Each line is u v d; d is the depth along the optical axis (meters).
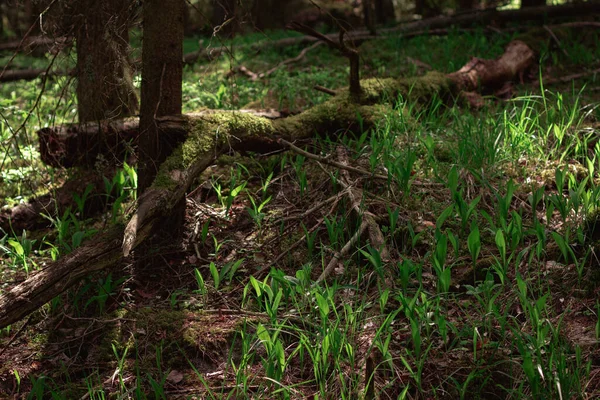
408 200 5.17
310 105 7.53
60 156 6.05
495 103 7.42
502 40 9.27
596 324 3.82
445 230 4.70
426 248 4.74
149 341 4.31
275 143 5.80
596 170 5.45
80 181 5.98
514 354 3.80
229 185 5.85
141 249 4.99
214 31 5.16
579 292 4.19
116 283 4.69
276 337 3.82
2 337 4.60
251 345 4.14
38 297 4.03
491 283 4.04
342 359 3.85
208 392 3.82
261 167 5.85
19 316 3.98
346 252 4.57
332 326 3.89
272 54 10.27
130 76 5.25
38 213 5.86
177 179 4.71
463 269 4.52
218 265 4.95
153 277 4.94
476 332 3.70
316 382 3.86
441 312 4.16
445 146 5.89
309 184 5.64
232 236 5.21
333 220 4.72
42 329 4.64
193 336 4.26
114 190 5.93
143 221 4.34
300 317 4.13
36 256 5.39
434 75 7.19
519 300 4.16
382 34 10.47
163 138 5.04
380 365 3.79
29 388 4.18
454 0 14.66
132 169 5.33
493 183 5.37
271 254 5.00
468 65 7.60
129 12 5.05
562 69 8.34
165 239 5.12
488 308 3.90
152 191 4.54
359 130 6.16
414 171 5.59
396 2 17.28
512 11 10.02
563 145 5.98
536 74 8.20
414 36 10.32
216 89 8.34
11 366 4.32
